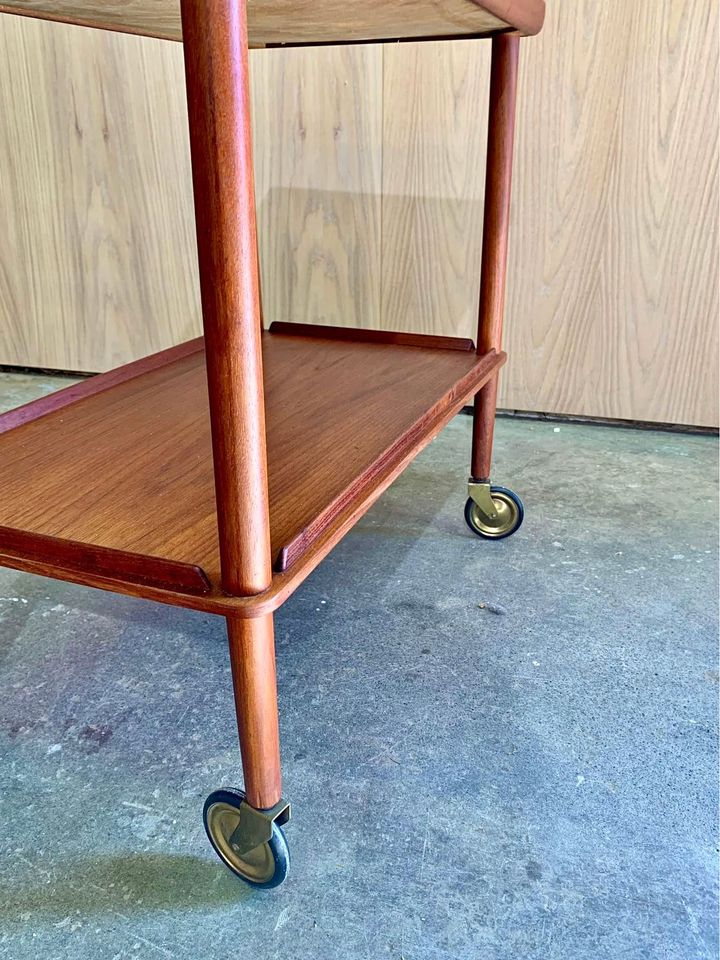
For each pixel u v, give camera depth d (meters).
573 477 1.50
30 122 1.77
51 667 0.98
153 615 1.09
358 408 1.05
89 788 0.80
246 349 0.52
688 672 0.96
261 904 0.68
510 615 1.08
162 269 1.84
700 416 1.67
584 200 1.57
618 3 1.42
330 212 1.71
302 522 0.73
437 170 1.61
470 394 1.15
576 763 0.83
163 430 0.99
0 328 2.01
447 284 1.70
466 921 0.66
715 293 1.56
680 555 1.23
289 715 0.89
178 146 1.71
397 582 1.17
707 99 1.43
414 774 0.81
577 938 0.65
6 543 0.69
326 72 1.59
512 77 1.07
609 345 1.66
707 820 0.76
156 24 0.96
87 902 0.68
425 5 0.79
